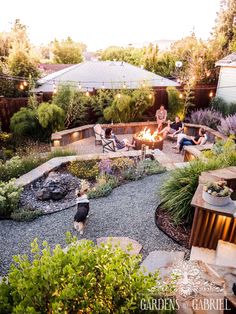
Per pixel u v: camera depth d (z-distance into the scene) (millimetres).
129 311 2064
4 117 11344
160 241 4488
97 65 13234
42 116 10273
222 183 4152
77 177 7047
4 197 5324
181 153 9930
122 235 4684
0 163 7348
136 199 5875
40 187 6512
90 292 2035
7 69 11586
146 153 8461
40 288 2012
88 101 11930
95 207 5621
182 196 4867
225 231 4023
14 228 5020
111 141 8953
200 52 14562
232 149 6742
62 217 5363
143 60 18391
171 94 12695
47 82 12023
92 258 2240
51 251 4340
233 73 12766
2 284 2121
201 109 13211
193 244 4230
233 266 3627
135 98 11898
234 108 12391
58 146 9930
